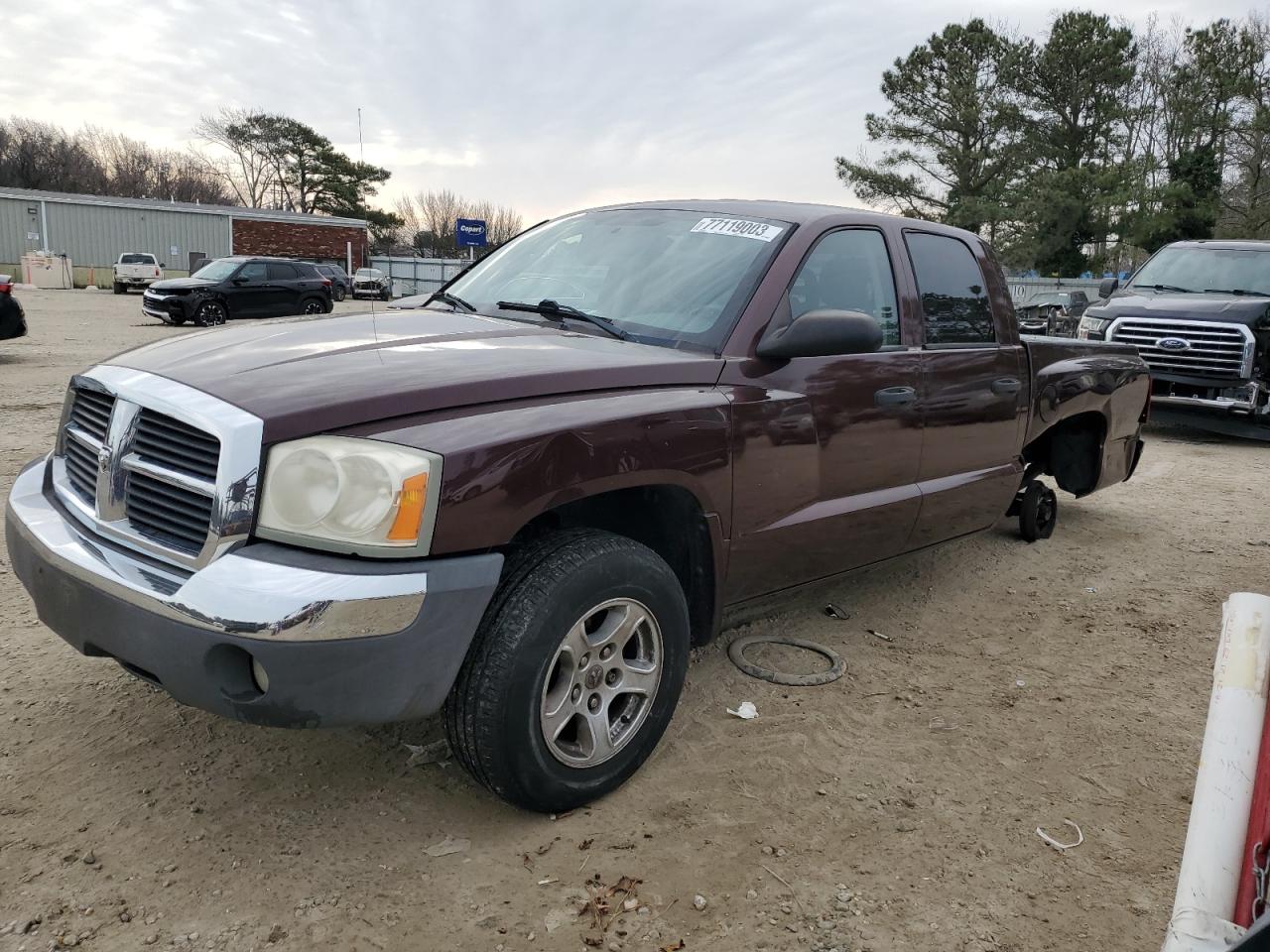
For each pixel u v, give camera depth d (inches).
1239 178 1743.4
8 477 235.8
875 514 147.0
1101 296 463.8
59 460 120.1
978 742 130.6
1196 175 1605.6
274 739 121.8
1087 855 106.0
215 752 118.0
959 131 1669.5
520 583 99.0
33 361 500.7
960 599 190.1
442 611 90.6
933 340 160.6
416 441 91.7
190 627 87.0
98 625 95.1
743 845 104.2
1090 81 1663.4
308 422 90.8
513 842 102.7
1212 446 400.5
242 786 110.9
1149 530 251.3
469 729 97.3
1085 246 1726.1
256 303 891.4
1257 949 52.3
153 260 1409.9
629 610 108.3
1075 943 91.7
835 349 125.1
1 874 93.9
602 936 89.2
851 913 94.2
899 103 1705.2
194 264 1657.2
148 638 90.1
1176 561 222.8
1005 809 114.3
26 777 110.6
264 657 84.7
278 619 84.2
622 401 109.6
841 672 149.7
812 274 139.3
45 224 1637.6
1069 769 124.8
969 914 95.0
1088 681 153.0
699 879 98.1
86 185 2797.7
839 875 100.1
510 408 101.2
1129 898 98.7
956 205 1610.5
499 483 94.1
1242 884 61.9
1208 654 167.0
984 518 179.0
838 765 122.2
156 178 3083.2
